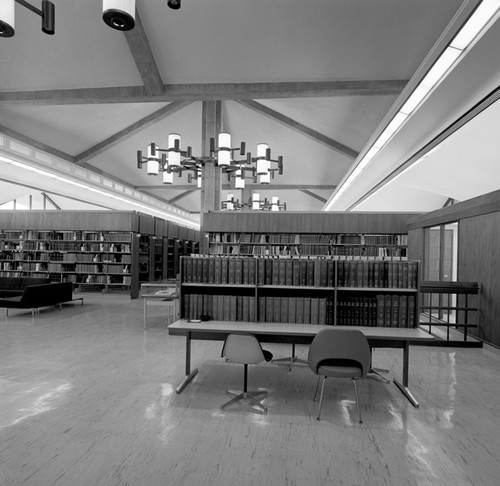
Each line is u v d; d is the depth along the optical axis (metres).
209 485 2.23
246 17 6.01
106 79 7.67
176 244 15.27
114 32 6.42
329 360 3.26
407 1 5.41
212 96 7.92
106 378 4.07
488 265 5.59
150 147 7.45
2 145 9.51
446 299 8.46
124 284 11.01
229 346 3.34
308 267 3.86
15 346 5.44
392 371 4.45
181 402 3.44
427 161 9.00
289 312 3.85
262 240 10.78
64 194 15.25
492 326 5.43
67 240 11.33
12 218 11.52
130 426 2.96
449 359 4.98
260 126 12.50
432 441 2.78
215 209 11.29
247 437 2.81
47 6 2.59
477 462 2.51
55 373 4.23
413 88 5.29
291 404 3.44
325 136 11.37
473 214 6.04
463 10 3.62
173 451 2.60
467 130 7.06
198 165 7.71
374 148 8.48
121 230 11.01
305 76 7.44
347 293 4.21
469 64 4.34
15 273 11.30
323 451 2.62
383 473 2.37
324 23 6.00
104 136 11.65
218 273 3.98
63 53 6.94
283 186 18.38
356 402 3.28
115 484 2.23
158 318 7.78
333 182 17.64
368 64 6.93
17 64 7.21
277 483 2.26
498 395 3.71
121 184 16.58
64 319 7.61
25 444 2.68
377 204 14.88
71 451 2.59
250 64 7.17
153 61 7.02
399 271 3.76
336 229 10.40
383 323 3.76
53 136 10.87
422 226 8.52
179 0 2.59
